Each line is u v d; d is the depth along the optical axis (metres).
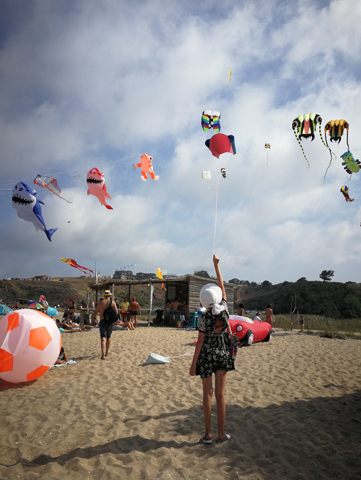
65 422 4.08
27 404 4.74
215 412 4.42
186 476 2.91
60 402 4.78
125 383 5.74
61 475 2.94
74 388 5.46
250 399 4.97
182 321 17.52
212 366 3.53
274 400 4.96
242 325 10.19
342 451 3.34
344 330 18.39
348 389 5.54
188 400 4.90
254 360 7.95
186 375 6.30
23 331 5.52
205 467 3.06
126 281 18.95
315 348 9.99
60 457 3.24
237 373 6.57
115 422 4.08
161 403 4.76
